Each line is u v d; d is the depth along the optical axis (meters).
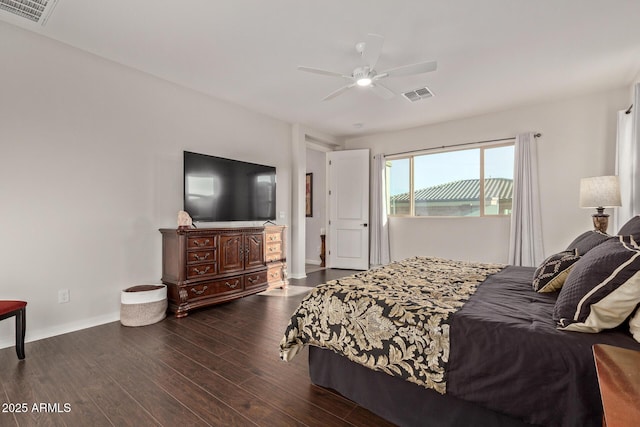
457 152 4.86
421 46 2.67
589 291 1.19
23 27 2.41
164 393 1.74
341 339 1.63
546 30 2.43
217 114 3.89
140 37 2.54
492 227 4.51
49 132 2.57
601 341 1.09
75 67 2.71
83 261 2.76
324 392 1.77
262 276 3.94
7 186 2.37
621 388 0.69
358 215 5.66
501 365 1.17
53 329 2.58
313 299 1.81
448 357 1.29
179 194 3.49
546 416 1.08
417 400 1.44
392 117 4.65
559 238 3.94
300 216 4.99
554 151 3.97
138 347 2.34
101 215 2.88
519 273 2.31
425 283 1.96
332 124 5.04
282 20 2.31
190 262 3.15
